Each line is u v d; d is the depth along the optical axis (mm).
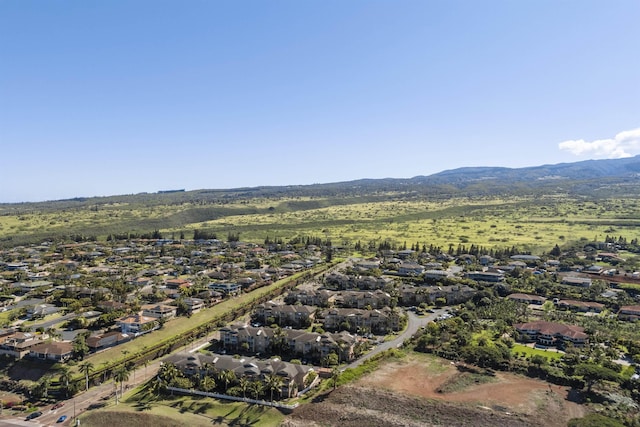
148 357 175250
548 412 126625
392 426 123125
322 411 131000
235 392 141125
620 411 126000
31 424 132500
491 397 135625
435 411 128500
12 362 169000
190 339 194750
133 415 132125
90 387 154750
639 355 158625
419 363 161625
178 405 138250
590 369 139625
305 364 166750
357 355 172250
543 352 168250
